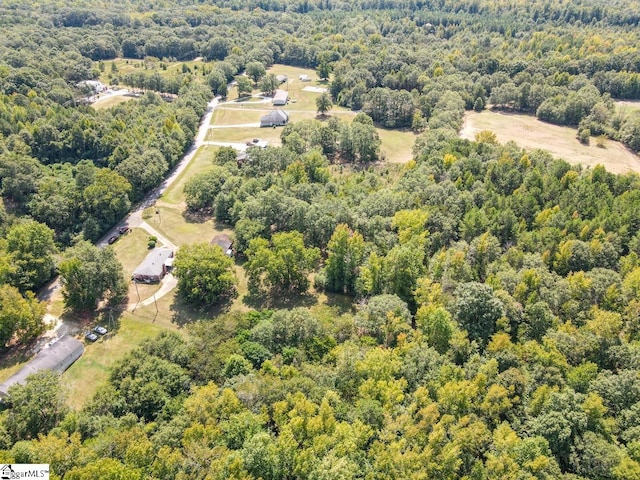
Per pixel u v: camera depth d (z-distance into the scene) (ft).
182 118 645.51
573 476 203.72
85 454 214.28
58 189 458.50
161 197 525.75
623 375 240.94
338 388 254.68
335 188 474.49
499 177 449.48
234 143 652.07
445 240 385.91
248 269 373.40
